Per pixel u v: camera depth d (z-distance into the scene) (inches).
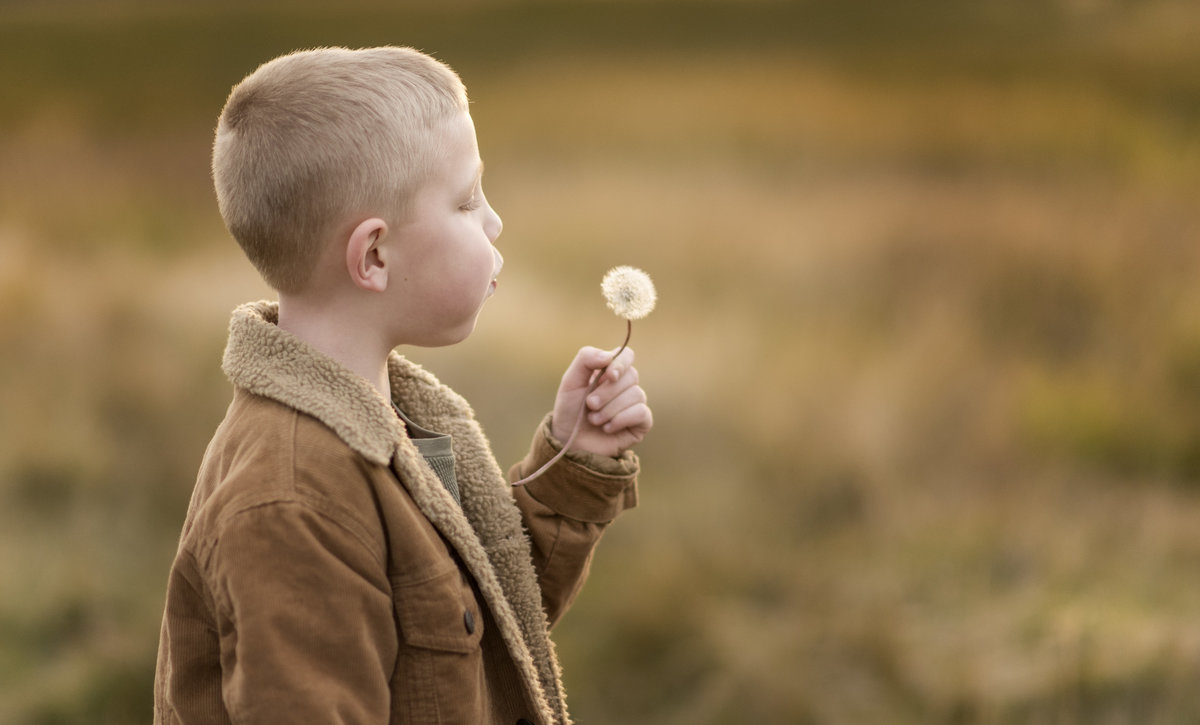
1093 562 143.9
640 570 146.5
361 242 43.3
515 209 389.4
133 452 175.0
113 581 144.4
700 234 331.0
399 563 42.9
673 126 567.8
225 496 40.6
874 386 202.8
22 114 580.7
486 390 207.9
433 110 44.8
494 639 49.6
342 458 41.8
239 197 44.5
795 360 217.6
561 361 222.2
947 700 118.0
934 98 589.3
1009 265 270.1
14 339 211.6
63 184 416.8
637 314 56.3
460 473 52.3
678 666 128.5
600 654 132.1
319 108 43.3
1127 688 114.4
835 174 435.5
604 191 409.7
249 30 1066.7
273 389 43.2
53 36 992.2
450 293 45.8
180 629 42.6
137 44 964.6
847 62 797.2
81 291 241.8
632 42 1013.8
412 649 43.0
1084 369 211.0
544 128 582.9
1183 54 615.2
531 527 56.4
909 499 167.5
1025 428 186.5
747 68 803.4
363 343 46.1
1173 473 172.7
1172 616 127.3
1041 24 797.9
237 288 254.2
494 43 1034.1
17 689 124.0
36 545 150.5
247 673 37.7
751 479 174.2
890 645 125.8
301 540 39.2
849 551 153.2
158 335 217.2
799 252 303.9
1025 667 121.2
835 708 119.1
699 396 200.7
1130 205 321.1
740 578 144.7
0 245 289.3
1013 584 140.9
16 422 176.1
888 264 287.0
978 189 373.7
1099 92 550.6
